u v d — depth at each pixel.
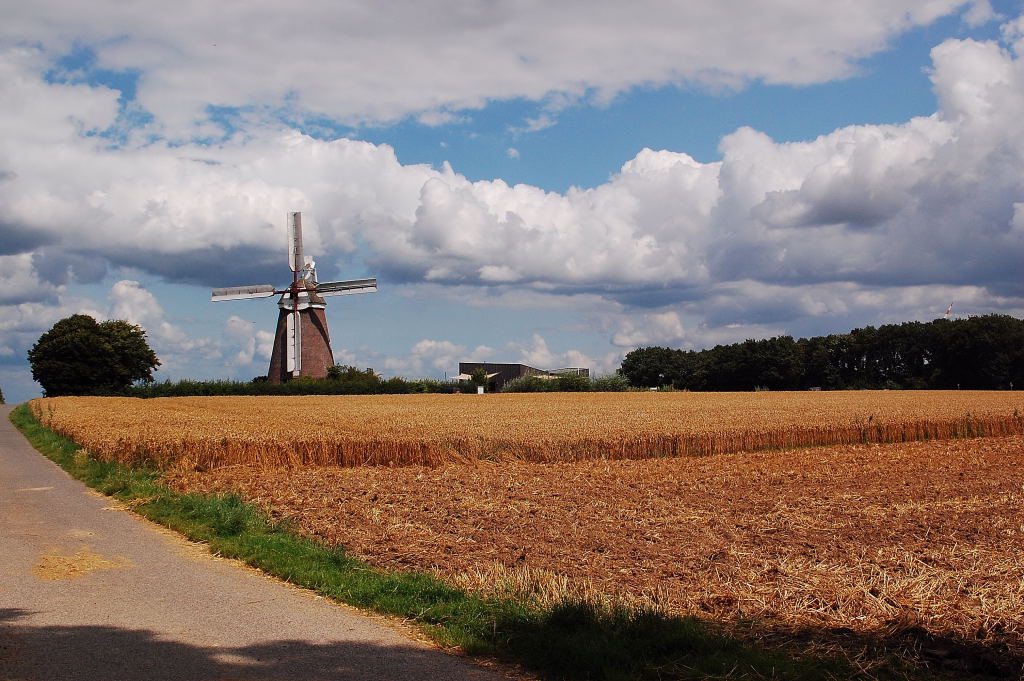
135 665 7.47
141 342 115.44
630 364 154.25
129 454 25.41
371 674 7.46
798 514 16.56
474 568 11.72
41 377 106.62
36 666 7.36
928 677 7.61
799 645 8.45
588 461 29.92
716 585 10.67
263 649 8.10
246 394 88.25
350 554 12.78
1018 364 112.06
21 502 18.66
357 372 94.88
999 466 26.61
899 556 12.34
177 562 12.34
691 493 20.17
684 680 7.46
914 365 128.25
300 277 91.56
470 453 29.81
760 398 72.75
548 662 7.84
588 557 12.46
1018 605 9.65
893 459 29.39
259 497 18.67
